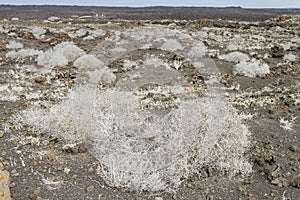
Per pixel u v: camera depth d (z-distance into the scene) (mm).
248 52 13586
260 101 6883
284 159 4418
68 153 4430
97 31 18812
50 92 7383
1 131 4910
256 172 4152
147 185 3705
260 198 3658
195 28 23188
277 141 4934
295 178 3885
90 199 3527
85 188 3703
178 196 3641
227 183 3900
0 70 9805
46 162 4184
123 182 3742
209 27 25078
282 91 7965
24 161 4188
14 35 16844
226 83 8633
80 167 4102
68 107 5027
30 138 4785
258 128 5379
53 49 12953
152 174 3799
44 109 5867
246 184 3898
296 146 4770
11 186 3654
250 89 8305
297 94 7527
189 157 4125
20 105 6309
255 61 11148
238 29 23875
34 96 6926
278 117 5938
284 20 28109
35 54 12164
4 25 21906
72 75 9109
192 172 4000
